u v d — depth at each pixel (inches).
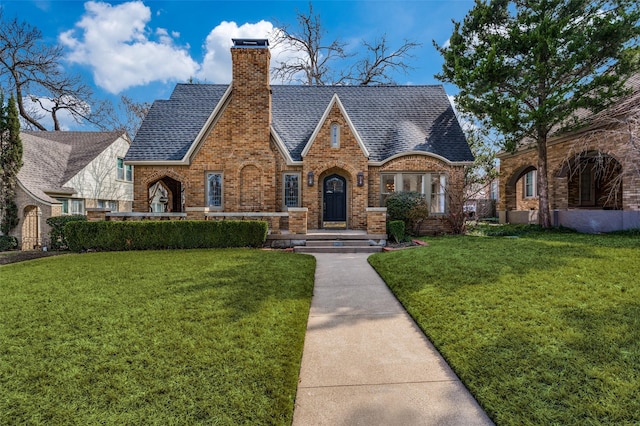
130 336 152.5
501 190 754.2
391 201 534.6
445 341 150.1
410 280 243.9
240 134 557.3
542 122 473.7
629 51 421.4
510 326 155.3
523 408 103.3
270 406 106.9
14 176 579.8
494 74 475.2
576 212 518.3
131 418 99.7
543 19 458.3
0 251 537.6
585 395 106.0
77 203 759.7
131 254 369.7
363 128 619.5
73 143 887.7
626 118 394.0
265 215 457.1
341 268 313.0
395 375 129.0
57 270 287.7
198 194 564.1
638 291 188.1
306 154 551.5
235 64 559.8
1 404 105.9
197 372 123.4
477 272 245.1
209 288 226.4
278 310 187.8
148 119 636.7
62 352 137.9
